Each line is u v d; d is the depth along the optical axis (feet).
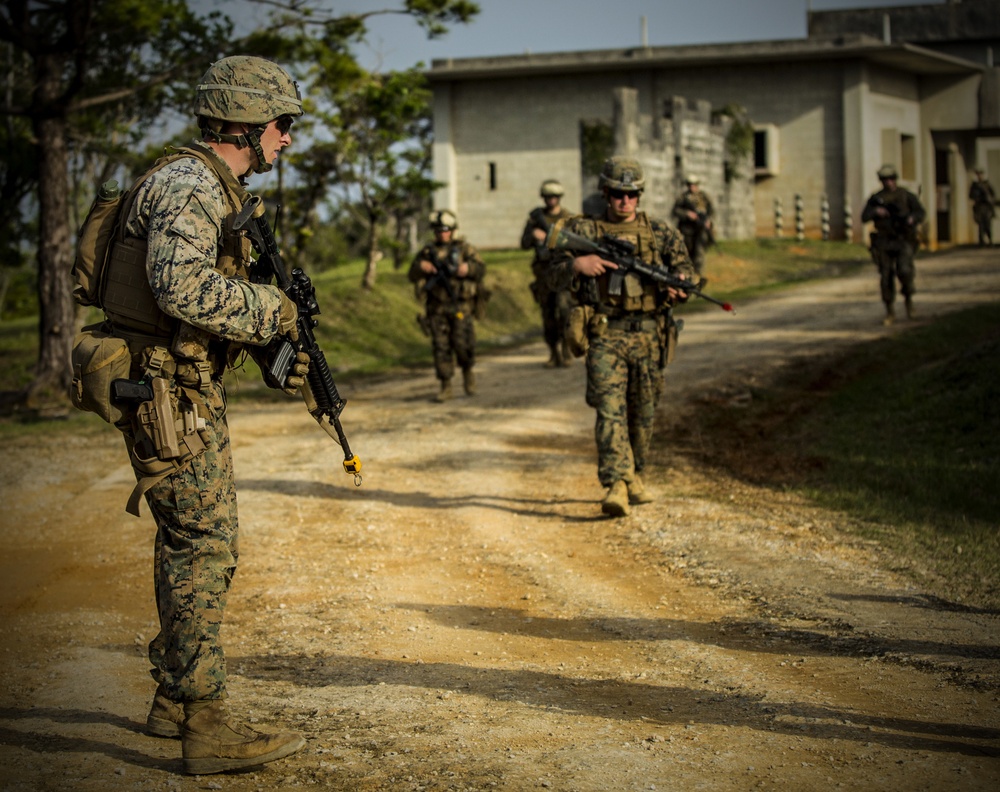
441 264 42.50
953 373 35.70
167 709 11.61
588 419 37.78
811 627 16.11
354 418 40.37
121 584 20.42
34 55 52.01
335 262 118.83
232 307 10.58
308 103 75.77
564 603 18.30
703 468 29.19
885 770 10.44
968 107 122.93
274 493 27.50
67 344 53.26
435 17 53.57
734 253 98.58
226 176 11.10
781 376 42.09
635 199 23.77
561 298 48.47
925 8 129.70
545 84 110.52
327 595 19.01
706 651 15.23
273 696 13.37
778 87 112.57
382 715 12.42
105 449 36.60
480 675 14.26
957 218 130.21
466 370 44.21
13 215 67.26
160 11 52.54
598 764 10.69
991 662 13.92
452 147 112.06
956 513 23.17
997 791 9.91
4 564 22.12
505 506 25.98
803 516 23.61
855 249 104.17
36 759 10.87
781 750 11.05
